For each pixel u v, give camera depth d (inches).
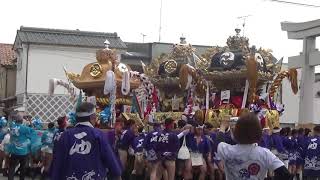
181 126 598.2
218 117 730.8
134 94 840.9
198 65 804.6
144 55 1550.2
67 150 249.9
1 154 743.7
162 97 894.4
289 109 1605.6
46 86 1318.9
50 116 1300.4
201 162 595.5
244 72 748.0
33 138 670.5
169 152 537.6
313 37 1045.8
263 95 772.0
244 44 792.3
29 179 716.7
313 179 613.0
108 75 720.3
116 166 252.4
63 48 1331.2
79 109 256.7
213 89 810.2
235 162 207.9
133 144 603.2
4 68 1587.1
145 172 601.9
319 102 1614.2
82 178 246.8
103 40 1396.4
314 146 607.5
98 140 251.1
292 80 786.8
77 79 864.3
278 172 201.9
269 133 669.9
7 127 735.7
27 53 1311.5
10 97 1492.4
